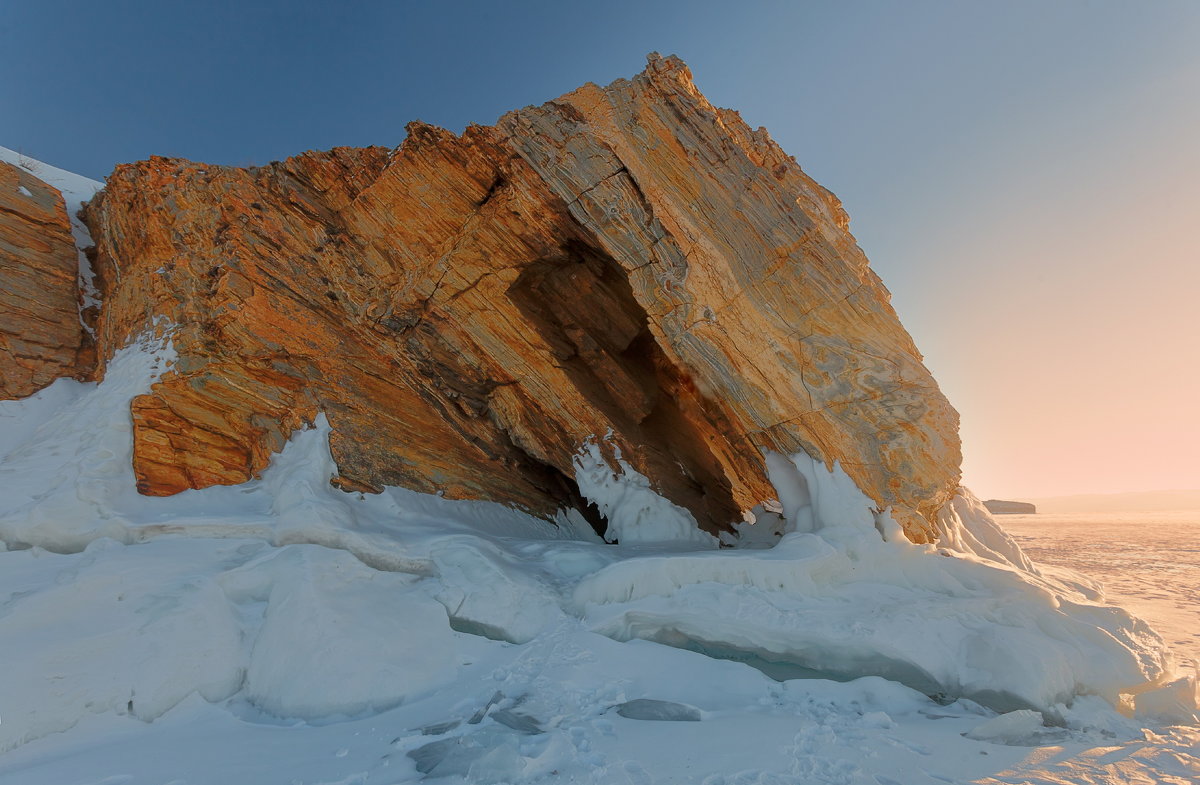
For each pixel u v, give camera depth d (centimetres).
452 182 1041
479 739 487
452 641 702
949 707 612
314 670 611
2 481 805
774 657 715
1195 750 503
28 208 1139
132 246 1127
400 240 1098
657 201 898
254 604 707
